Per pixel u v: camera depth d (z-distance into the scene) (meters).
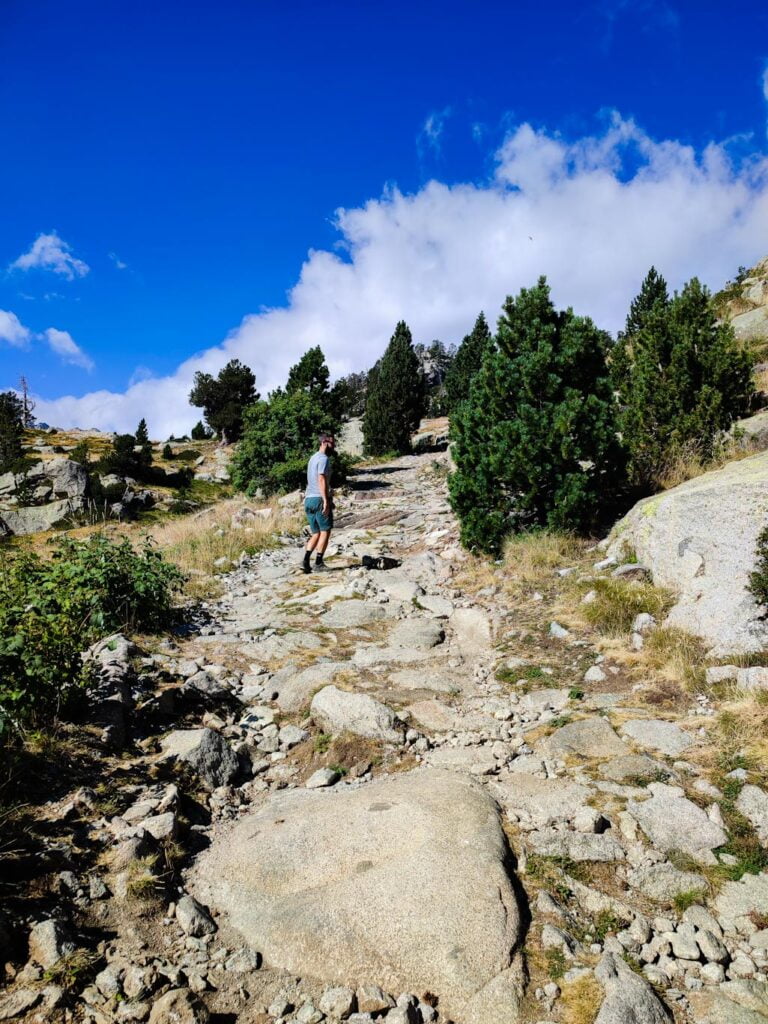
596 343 9.38
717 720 4.37
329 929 2.73
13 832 3.21
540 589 7.52
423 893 2.84
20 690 3.76
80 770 3.90
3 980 2.43
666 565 6.29
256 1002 2.49
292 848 3.30
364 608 7.74
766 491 5.43
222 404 63.62
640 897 3.06
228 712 5.23
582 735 4.48
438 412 57.44
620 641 5.88
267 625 7.43
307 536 12.99
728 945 2.77
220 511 17.61
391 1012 2.37
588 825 3.46
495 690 5.56
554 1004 2.44
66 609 5.14
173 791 3.76
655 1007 2.42
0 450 49.84
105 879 3.04
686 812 3.53
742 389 10.76
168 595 7.43
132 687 5.16
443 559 9.64
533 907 2.93
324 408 28.27
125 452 42.06
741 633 5.11
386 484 20.42
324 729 4.90
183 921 2.87
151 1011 2.37
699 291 11.43
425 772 4.14
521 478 8.82
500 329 9.93
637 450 10.72
